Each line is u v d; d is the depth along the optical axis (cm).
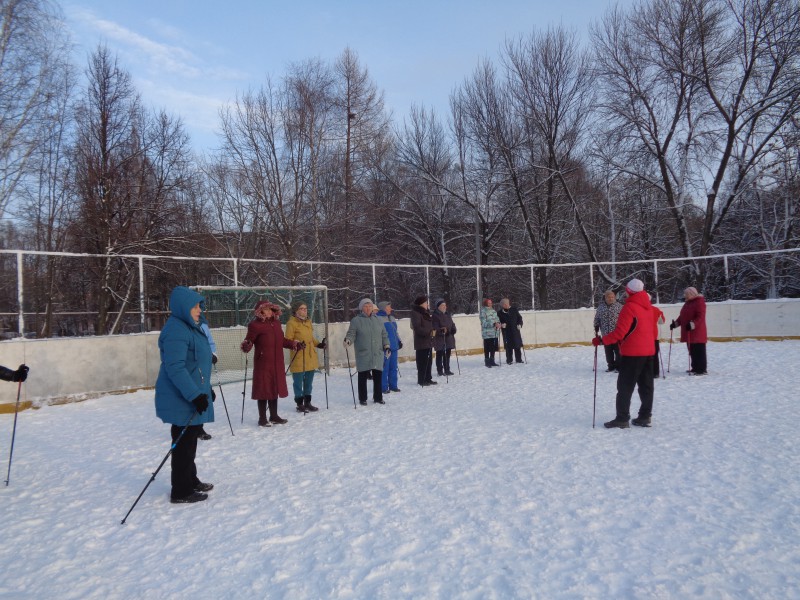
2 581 343
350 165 2945
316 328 1413
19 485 540
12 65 1563
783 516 397
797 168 2294
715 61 2352
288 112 2639
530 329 1842
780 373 1069
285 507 457
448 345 1239
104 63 2177
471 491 475
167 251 2111
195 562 362
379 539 385
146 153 2292
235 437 714
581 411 800
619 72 2550
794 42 2194
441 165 3142
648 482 480
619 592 304
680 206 2467
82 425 830
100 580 342
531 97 2728
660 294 2150
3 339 991
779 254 1889
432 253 3108
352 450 629
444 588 315
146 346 1141
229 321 1252
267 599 312
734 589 303
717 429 657
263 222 2669
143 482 543
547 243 2828
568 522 401
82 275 1122
